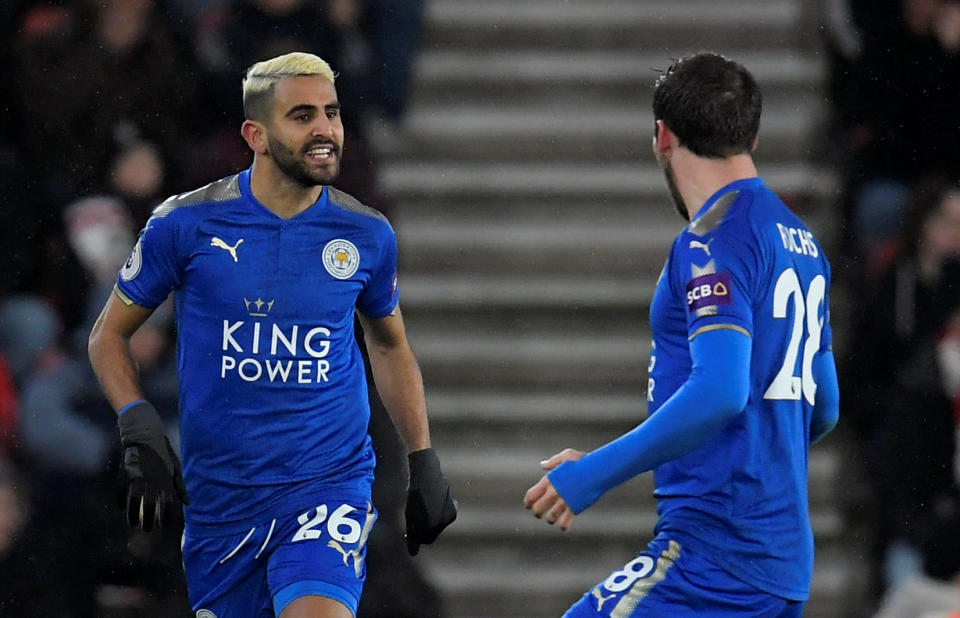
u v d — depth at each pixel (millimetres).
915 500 26906
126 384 15938
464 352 31188
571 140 34594
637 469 13609
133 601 24328
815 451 29359
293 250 15750
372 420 24109
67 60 29031
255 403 15734
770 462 14094
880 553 27109
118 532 24594
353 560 15656
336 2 29844
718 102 14312
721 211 14172
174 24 30234
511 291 32031
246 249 15672
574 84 35625
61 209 28109
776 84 34781
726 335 13539
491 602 28016
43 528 24484
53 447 25109
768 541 14062
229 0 30016
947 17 32062
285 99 15430
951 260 28125
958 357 27297
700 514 14125
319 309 15781
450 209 33562
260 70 15625
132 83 29219
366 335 17078
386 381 17047
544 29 36344
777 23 36156
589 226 33469
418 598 23422
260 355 15672
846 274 30766
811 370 14516
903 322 28375
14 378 26141
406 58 33969
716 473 14062
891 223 31344
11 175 27812
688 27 36250
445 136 34500
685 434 13391
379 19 33562
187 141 29453
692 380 13477
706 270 13805
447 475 29484
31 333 26531
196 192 15883
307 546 15609
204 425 15844
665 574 14195
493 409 30375
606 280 32688
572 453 14164
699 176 14477
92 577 24547
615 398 31031
